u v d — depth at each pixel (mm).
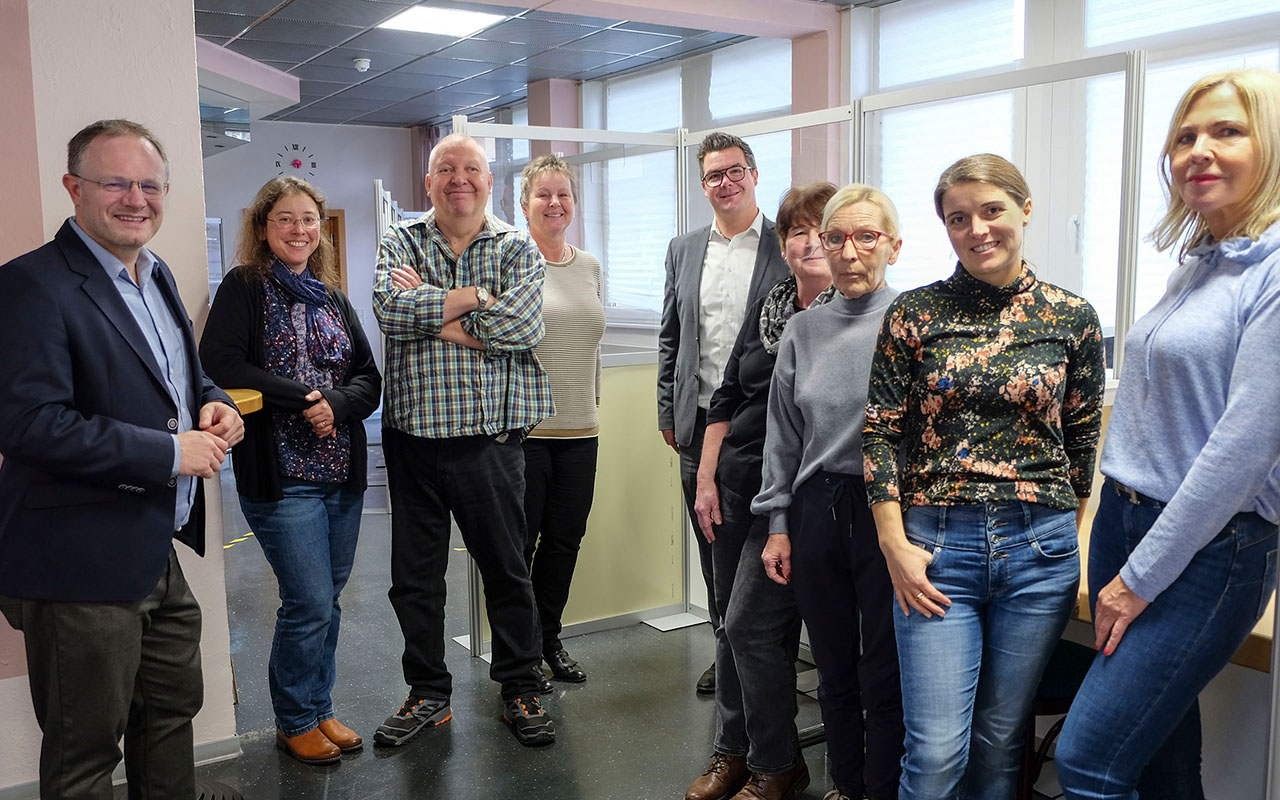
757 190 3531
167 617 1960
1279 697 1372
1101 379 1719
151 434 1757
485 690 3178
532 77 8805
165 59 2480
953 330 1704
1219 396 1479
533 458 3109
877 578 1926
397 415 2688
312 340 2559
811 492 2010
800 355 2037
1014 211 1650
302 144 10898
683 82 8188
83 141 1754
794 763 2350
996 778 1746
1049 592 1670
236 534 5414
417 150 11398
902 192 3252
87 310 1738
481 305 2637
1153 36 5086
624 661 3398
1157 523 1490
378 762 2666
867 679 1963
